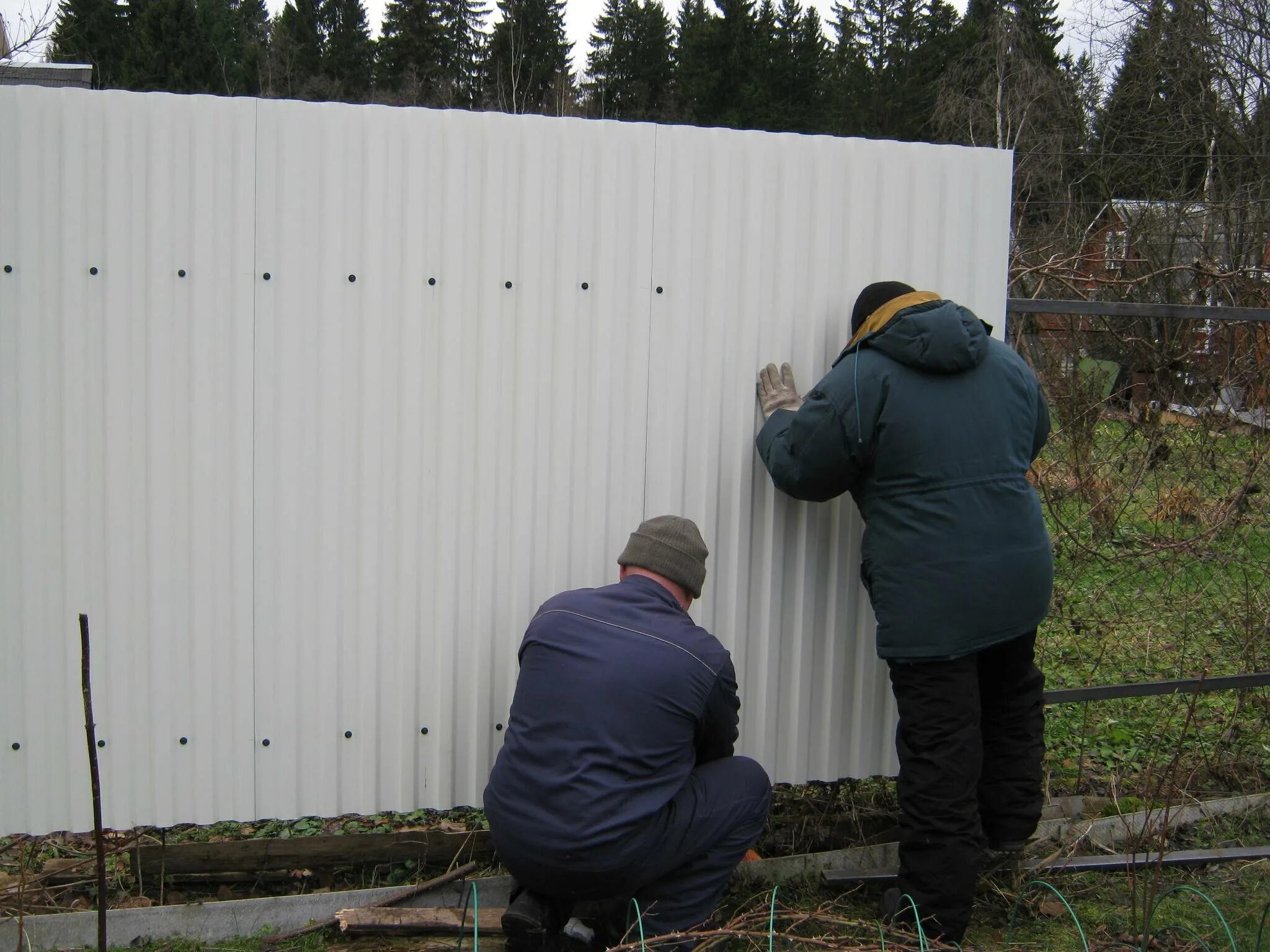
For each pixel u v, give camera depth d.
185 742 2.74
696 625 2.69
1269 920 2.92
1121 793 3.66
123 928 2.69
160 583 2.68
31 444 2.58
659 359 2.91
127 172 2.57
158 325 2.62
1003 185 3.12
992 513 2.69
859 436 2.67
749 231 2.94
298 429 2.71
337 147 2.67
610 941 2.57
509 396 2.82
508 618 2.87
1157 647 4.28
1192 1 11.33
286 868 3.01
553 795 2.45
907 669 2.76
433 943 2.73
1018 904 3.01
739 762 2.74
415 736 2.86
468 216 2.75
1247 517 3.88
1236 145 10.95
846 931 2.82
